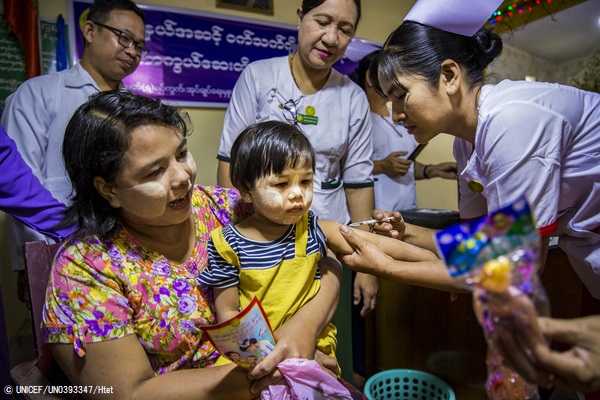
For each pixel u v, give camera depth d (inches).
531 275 16.5
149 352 33.4
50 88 61.1
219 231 37.0
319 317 34.4
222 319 33.0
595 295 43.4
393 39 37.8
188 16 85.4
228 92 91.3
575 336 17.2
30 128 59.0
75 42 78.0
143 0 81.1
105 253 32.4
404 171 80.1
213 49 88.7
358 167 64.7
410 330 69.1
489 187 35.9
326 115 60.5
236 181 36.5
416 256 40.0
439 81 36.4
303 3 56.2
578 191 37.8
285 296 35.2
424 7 36.4
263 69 61.1
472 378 60.4
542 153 32.9
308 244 36.9
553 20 103.7
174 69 85.4
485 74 41.6
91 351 29.7
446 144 122.9
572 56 135.6
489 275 16.1
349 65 104.0
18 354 74.3
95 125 30.2
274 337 31.0
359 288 61.6
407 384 62.4
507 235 16.4
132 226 34.9
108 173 30.6
